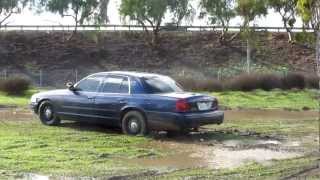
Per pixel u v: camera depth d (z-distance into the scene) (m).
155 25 59.94
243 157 11.42
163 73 54.22
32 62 55.69
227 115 20.30
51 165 10.12
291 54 57.78
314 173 9.71
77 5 60.53
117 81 14.64
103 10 61.16
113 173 9.59
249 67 52.09
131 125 14.16
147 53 58.09
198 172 9.76
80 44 59.22
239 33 59.44
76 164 10.27
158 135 14.15
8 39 59.59
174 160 10.98
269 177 9.35
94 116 14.80
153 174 9.56
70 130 14.83
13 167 9.89
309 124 17.33
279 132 15.26
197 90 32.50
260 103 25.70
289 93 31.69
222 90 32.75
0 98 26.48
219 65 55.97
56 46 58.75
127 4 59.56
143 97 14.01
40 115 15.99
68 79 50.25
